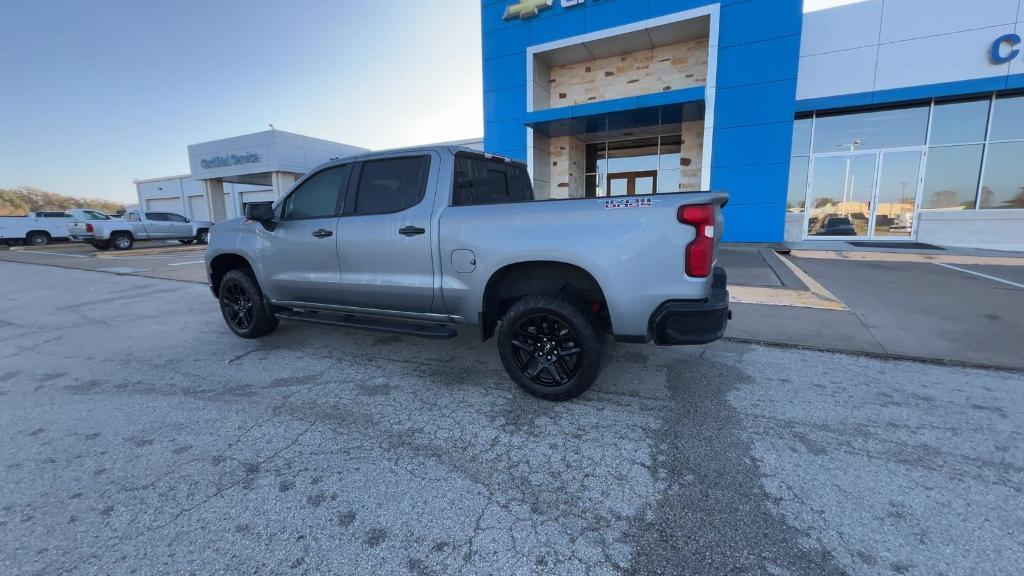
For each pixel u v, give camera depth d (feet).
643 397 11.13
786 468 8.08
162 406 11.19
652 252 9.52
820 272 26.35
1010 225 35.76
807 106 39.19
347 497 7.53
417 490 7.68
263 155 75.46
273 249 14.70
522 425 9.90
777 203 38.37
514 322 10.89
